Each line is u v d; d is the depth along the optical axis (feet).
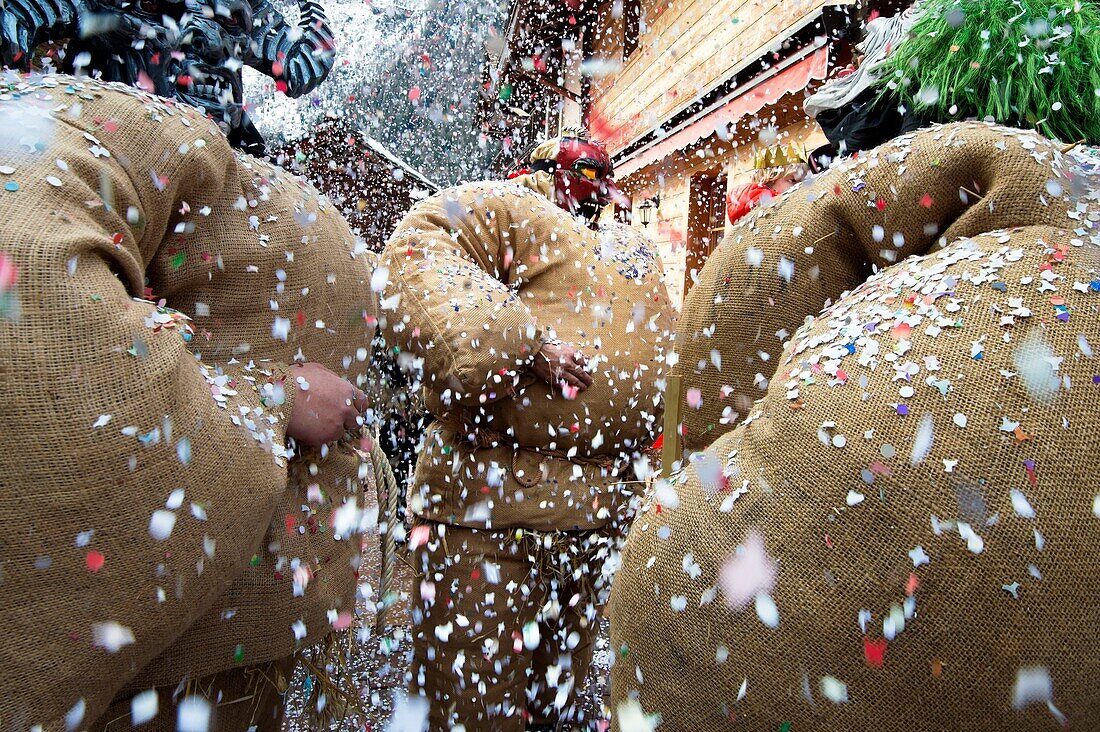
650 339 5.76
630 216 24.38
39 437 2.04
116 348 2.23
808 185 3.07
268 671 3.43
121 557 2.22
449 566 5.36
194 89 3.47
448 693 5.23
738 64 15.23
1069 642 1.81
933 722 1.91
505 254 5.69
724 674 2.12
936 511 1.88
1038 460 1.86
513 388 5.13
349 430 3.81
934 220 2.64
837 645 1.96
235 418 2.74
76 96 2.67
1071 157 2.56
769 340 3.05
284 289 3.35
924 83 3.04
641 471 4.57
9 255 2.07
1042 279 2.11
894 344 2.14
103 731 2.80
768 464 2.19
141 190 2.68
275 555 3.22
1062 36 2.80
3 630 2.01
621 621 2.49
